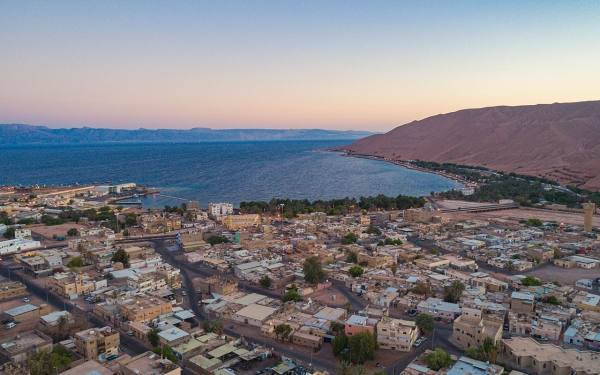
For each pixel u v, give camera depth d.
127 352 161.88
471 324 169.75
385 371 148.75
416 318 181.25
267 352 158.25
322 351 164.62
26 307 197.12
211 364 146.38
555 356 151.88
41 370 138.75
